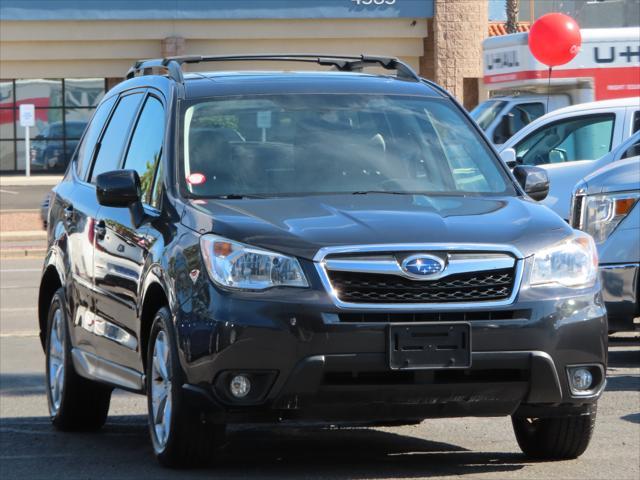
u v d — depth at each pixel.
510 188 16.70
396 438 17.80
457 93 98.50
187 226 15.07
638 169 24.69
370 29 98.25
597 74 46.62
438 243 14.09
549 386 14.30
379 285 13.91
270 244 14.08
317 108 17.23
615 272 24.47
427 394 13.98
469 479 14.76
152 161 16.97
